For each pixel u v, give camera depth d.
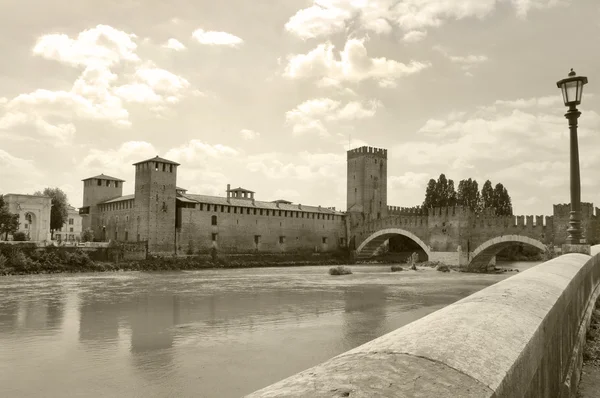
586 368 9.55
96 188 118.81
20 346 27.56
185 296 49.53
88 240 106.44
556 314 5.86
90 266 83.69
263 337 29.97
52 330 31.95
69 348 27.11
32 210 106.75
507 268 96.69
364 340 29.16
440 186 131.12
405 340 3.39
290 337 29.97
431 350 3.15
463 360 3.08
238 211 112.75
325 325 33.91
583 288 11.30
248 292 53.44
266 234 117.62
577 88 16.25
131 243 93.50
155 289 56.06
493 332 3.80
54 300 45.91
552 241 79.31
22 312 38.94
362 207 139.25
